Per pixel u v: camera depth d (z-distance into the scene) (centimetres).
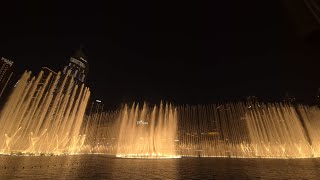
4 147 2772
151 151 3691
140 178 974
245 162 2112
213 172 1241
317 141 3916
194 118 5459
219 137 5216
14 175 929
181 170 1324
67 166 1380
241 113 4978
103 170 1243
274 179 991
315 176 1091
